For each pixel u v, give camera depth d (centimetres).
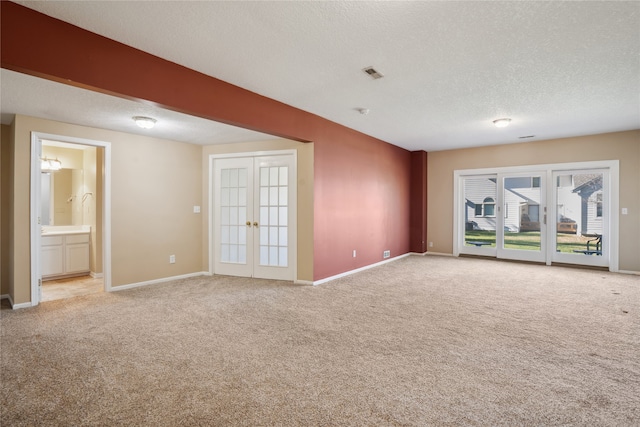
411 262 650
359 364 233
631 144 543
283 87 350
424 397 193
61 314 343
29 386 204
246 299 397
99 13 213
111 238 443
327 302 384
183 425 169
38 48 210
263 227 514
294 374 220
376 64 295
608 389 200
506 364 233
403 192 724
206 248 550
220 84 326
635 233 539
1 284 406
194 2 203
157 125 417
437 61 289
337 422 171
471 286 457
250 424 170
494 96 380
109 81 245
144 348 260
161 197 499
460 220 725
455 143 664
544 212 624
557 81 335
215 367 229
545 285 461
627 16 220
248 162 522
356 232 559
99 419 173
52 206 564
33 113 363
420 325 308
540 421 171
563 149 604
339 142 513
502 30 238
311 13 216
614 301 383
